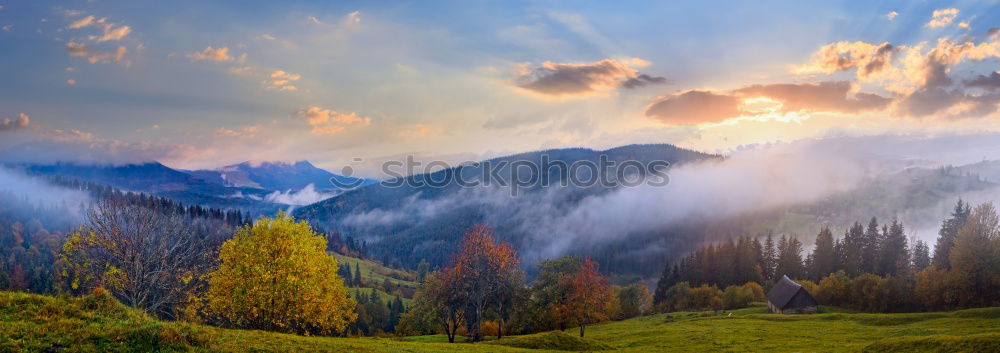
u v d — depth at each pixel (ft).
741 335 231.50
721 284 580.71
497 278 244.22
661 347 212.64
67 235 145.38
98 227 144.36
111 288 141.69
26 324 86.53
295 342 114.83
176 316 151.74
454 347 160.15
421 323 268.41
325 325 164.55
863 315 269.64
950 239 442.50
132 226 147.95
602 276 280.10
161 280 149.38
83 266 142.92
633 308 455.22
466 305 245.24
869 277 349.00
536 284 301.43
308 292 155.22
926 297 315.99
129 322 96.58
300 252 157.48
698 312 402.31
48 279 482.28
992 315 224.53
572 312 272.51
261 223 159.12
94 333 88.33
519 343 196.44
